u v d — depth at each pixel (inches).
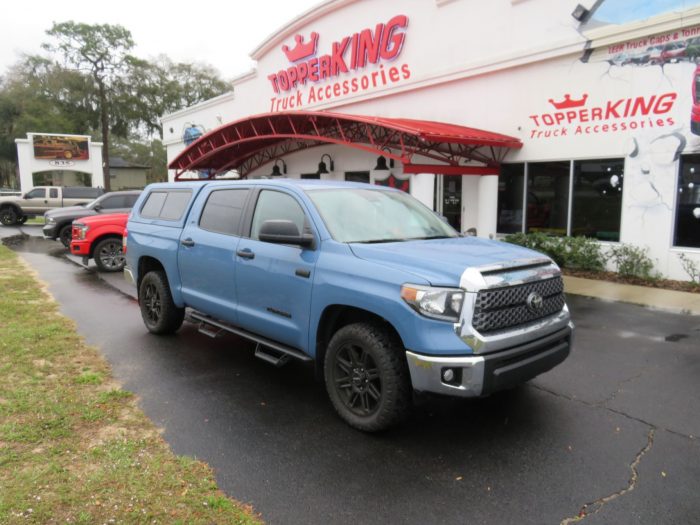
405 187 615.8
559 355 156.9
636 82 391.2
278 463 135.0
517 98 476.1
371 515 113.6
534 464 135.4
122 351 227.1
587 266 421.4
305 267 164.2
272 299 177.6
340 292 152.0
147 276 251.3
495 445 145.7
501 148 491.8
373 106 640.4
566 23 430.3
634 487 124.6
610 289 361.4
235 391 184.1
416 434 152.5
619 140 405.7
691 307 308.3
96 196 1076.5
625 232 409.1
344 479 127.9
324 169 725.9
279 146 822.5
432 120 565.3
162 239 236.8
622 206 409.4
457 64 526.3
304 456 138.9
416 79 570.9
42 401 165.8
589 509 116.1
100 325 271.7
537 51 449.1
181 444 143.6
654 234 392.5
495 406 171.9
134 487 119.7
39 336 238.7
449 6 530.3
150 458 134.0
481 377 133.3
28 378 186.9
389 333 147.7
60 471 125.0
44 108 2058.3
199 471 128.8
